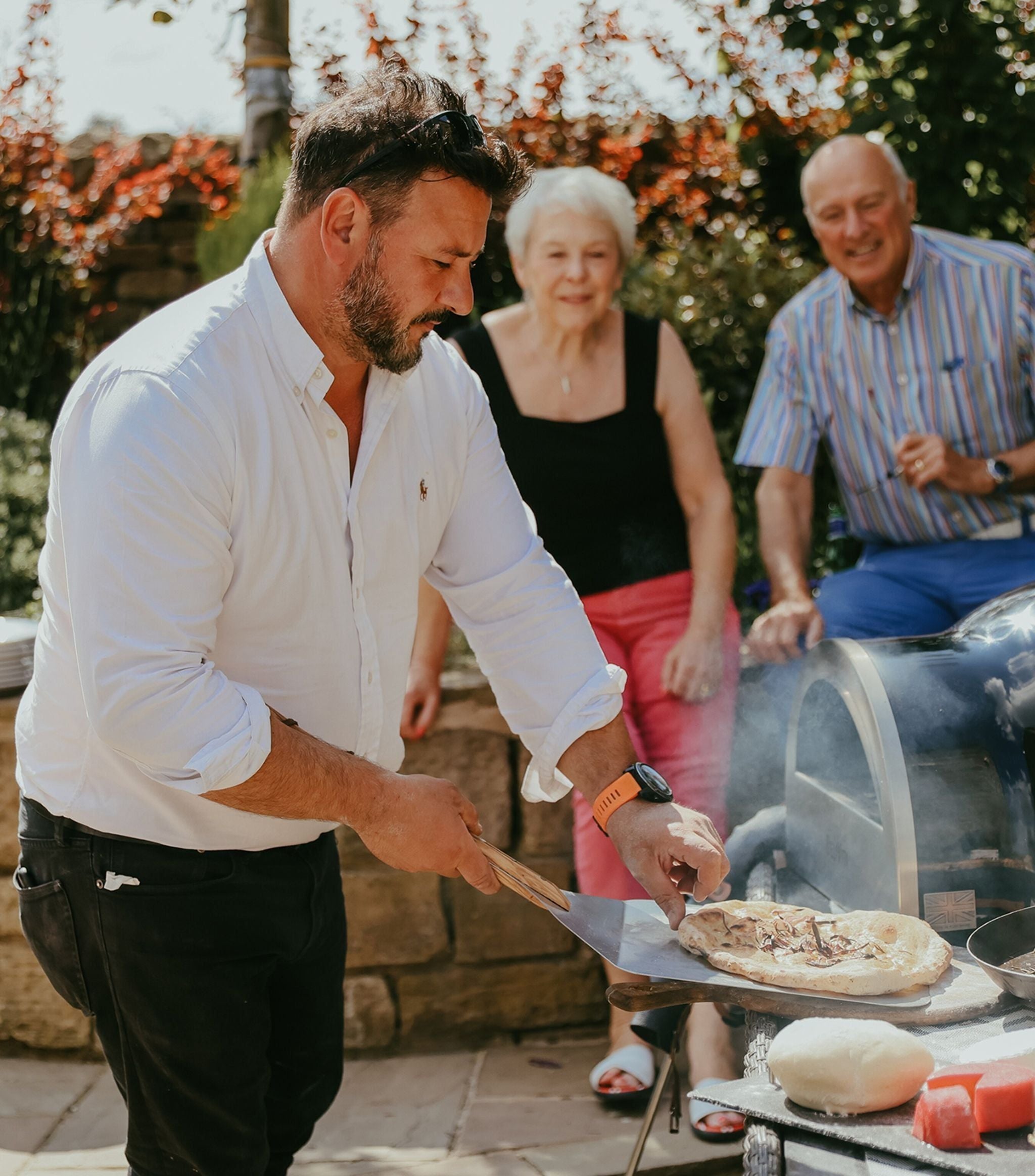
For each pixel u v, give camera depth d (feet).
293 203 4.71
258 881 5.16
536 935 9.84
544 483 8.50
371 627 5.23
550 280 8.20
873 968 4.26
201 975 5.12
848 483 9.64
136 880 5.00
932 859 4.93
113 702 4.37
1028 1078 3.49
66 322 15.69
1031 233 14.30
